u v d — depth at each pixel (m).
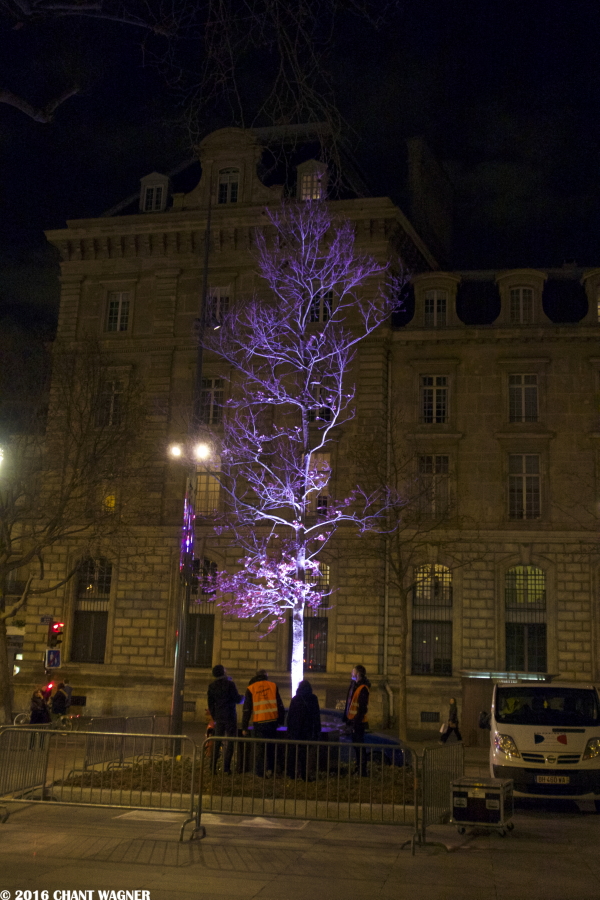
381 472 37.53
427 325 40.88
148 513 39.75
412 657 38.28
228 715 17.41
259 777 16.20
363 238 41.38
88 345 37.38
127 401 35.56
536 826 14.36
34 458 34.25
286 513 39.50
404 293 42.28
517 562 37.81
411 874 10.52
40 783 15.36
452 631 37.94
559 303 40.97
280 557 38.88
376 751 17.44
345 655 37.75
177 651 24.05
